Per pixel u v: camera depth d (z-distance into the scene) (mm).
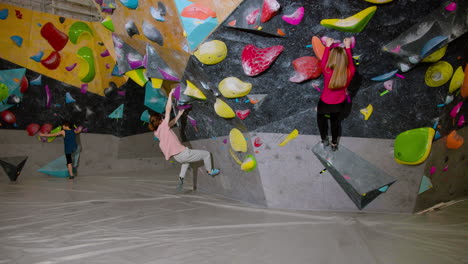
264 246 2887
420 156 3914
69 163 6945
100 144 7918
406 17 3232
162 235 3205
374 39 3426
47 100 7023
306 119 4121
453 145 4254
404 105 3863
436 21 3227
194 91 4406
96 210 4266
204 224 3596
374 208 4141
